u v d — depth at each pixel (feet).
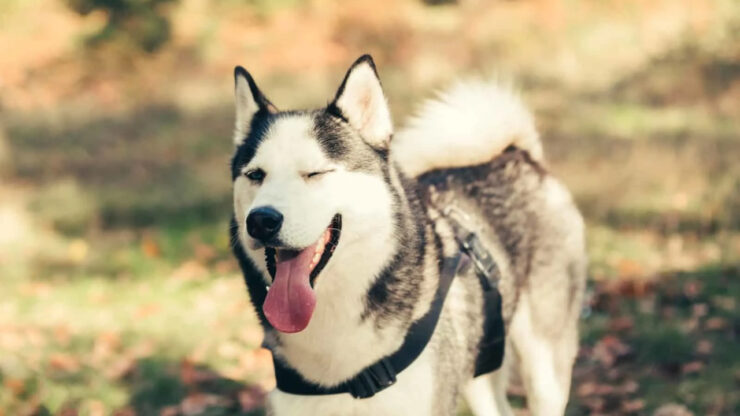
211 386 15.58
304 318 8.56
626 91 41.63
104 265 23.18
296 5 59.88
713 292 18.63
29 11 58.49
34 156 35.09
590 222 23.90
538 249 11.80
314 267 8.82
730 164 27.07
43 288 21.59
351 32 55.98
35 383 15.05
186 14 57.52
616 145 30.96
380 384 9.00
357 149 9.16
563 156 30.14
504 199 11.64
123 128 40.19
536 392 11.82
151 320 18.84
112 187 30.68
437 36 53.93
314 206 8.60
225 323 18.57
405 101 40.01
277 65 53.06
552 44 50.70
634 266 20.36
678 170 26.91
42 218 27.32
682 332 16.22
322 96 43.37
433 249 9.73
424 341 9.20
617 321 17.31
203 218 27.32
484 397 12.07
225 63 53.83
